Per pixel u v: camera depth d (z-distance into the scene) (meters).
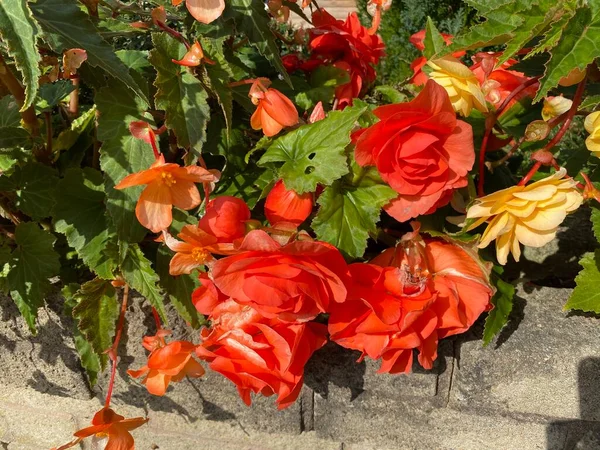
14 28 0.56
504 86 0.70
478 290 0.63
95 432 0.68
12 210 0.75
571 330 0.68
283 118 0.64
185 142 0.64
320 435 0.77
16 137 0.71
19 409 0.87
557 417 0.70
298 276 0.57
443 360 0.71
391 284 0.62
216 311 0.62
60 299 0.75
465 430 0.73
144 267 0.67
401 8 2.23
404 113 0.58
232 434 0.80
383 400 0.74
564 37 0.55
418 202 0.63
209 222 0.61
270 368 0.61
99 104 0.66
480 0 0.67
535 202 0.58
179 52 0.66
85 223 0.69
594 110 0.66
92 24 0.62
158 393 0.66
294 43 0.86
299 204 0.64
